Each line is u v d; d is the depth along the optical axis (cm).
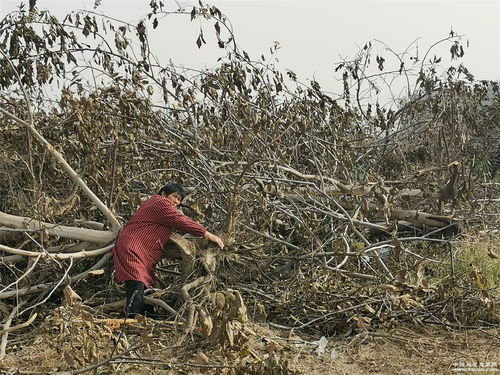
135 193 538
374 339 424
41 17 621
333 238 517
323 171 613
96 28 612
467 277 502
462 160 716
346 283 499
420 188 635
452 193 581
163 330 425
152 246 455
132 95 547
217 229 511
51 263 467
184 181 571
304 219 532
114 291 497
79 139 519
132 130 563
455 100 799
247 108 620
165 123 598
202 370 345
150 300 445
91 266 508
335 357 401
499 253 557
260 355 380
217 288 471
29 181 562
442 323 443
